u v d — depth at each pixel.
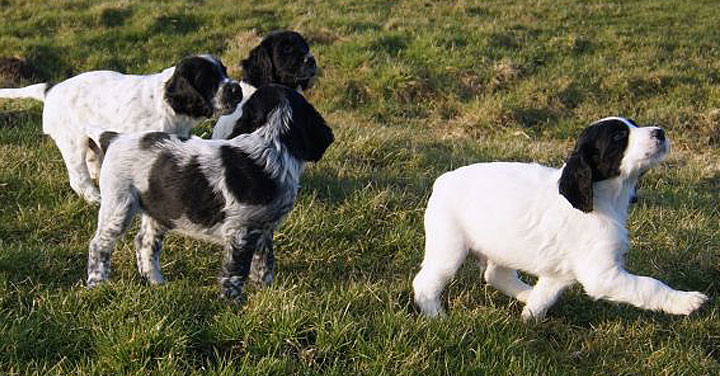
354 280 5.12
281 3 16.25
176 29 14.55
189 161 4.36
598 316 4.87
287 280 4.92
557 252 4.34
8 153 6.73
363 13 15.37
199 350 4.00
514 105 11.28
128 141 4.55
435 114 11.44
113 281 4.73
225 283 4.46
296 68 6.98
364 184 6.70
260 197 4.33
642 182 8.02
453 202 4.50
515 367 3.93
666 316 4.84
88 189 5.99
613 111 11.51
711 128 10.85
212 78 5.71
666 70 12.58
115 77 6.09
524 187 4.38
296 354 3.98
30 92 6.33
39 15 14.57
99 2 15.79
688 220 6.37
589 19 15.70
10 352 3.80
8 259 4.78
